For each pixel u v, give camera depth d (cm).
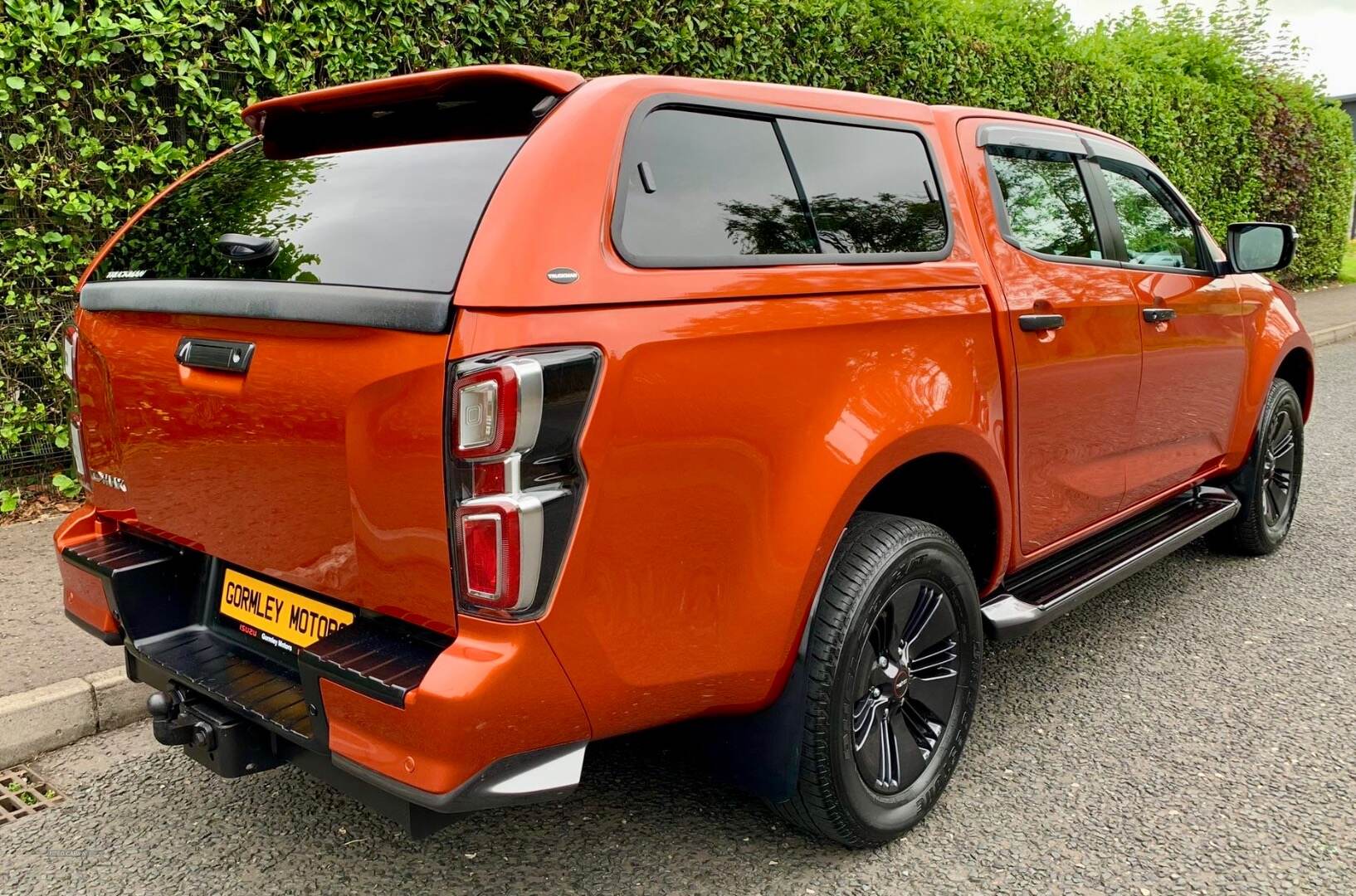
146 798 293
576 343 190
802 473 230
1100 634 414
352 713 196
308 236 222
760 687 234
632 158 215
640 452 200
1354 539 534
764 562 225
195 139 528
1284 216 1631
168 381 232
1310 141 1631
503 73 218
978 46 973
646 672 210
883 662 260
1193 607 442
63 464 539
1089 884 253
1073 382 325
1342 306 1543
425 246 200
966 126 316
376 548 199
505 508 182
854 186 267
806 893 249
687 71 707
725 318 214
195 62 503
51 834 274
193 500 236
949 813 284
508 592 186
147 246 266
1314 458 705
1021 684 368
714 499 214
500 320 184
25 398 514
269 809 286
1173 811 285
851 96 280
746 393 218
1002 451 294
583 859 262
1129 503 383
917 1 902
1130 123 1202
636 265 206
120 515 265
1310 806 287
